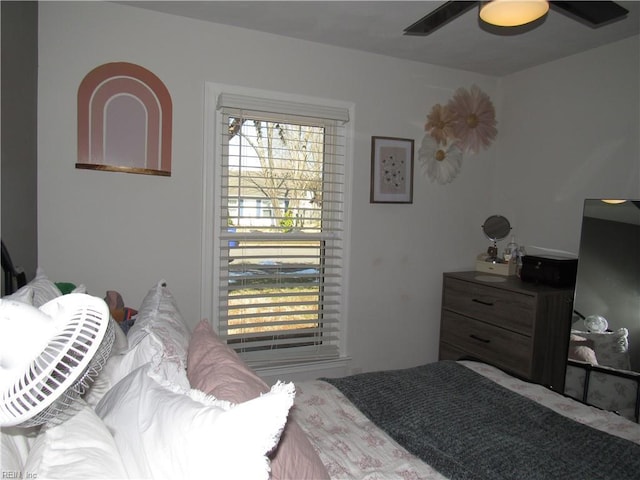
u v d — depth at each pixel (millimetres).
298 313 2740
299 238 2736
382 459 1256
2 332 555
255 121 2576
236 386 955
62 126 2135
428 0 2105
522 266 2789
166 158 2346
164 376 977
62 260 2178
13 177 1686
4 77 1559
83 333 602
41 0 2062
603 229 2367
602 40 2531
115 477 670
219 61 2432
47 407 586
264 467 627
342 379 1812
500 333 2615
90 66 2172
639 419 2131
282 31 2506
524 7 1581
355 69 2787
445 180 3139
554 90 2891
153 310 1436
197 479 645
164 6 2223
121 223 2285
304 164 2717
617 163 2535
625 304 2230
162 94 2316
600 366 2299
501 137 3279
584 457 1252
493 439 1341
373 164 2873
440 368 1926
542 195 2975
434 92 3047
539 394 1712
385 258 2977
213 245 2508
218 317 2543
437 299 3180
